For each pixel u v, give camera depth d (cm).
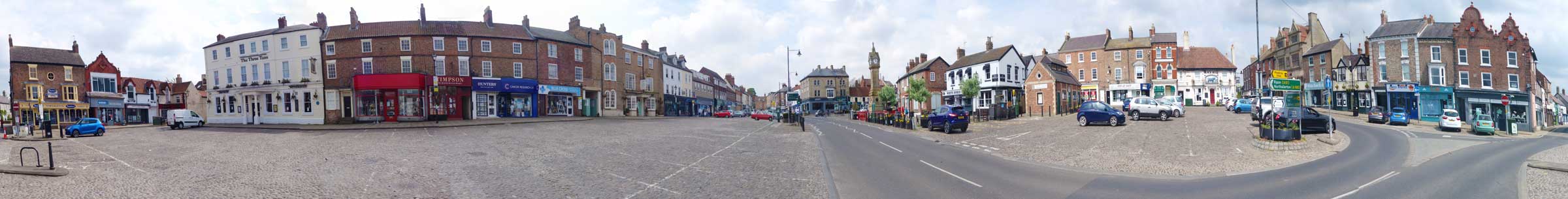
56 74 5369
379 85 3675
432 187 1175
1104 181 1281
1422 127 3128
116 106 5925
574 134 2570
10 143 2447
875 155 1792
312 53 3919
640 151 1839
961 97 6116
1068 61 7119
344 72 3884
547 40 4366
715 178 1314
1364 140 2188
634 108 5391
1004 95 5606
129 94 6075
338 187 1165
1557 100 7681
